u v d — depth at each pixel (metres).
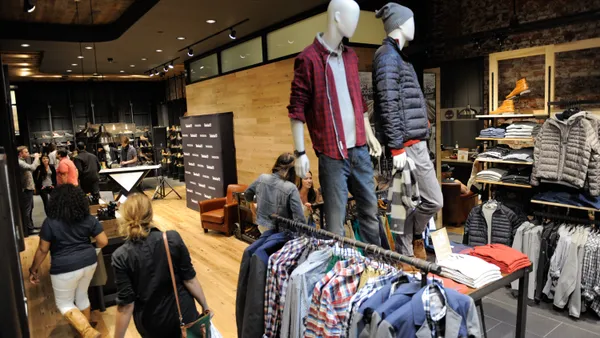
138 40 7.52
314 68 2.11
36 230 8.01
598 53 4.57
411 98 2.41
